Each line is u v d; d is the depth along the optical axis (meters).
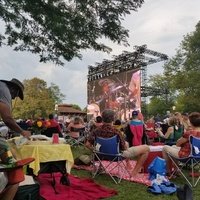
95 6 11.16
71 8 11.16
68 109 40.81
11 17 11.04
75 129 14.61
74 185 6.26
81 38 11.64
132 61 29.97
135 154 7.26
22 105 65.75
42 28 11.56
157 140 13.25
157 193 5.95
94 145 7.23
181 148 6.88
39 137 6.36
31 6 10.56
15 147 4.30
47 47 12.13
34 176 5.82
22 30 11.73
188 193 4.00
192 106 42.91
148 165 7.86
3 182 3.77
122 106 30.58
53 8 10.75
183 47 45.47
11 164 3.79
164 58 32.03
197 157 6.64
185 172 8.09
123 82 30.70
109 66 32.91
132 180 7.05
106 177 7.45
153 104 58.75
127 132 8.50
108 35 11.66
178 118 9.55
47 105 67.38
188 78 43.69
